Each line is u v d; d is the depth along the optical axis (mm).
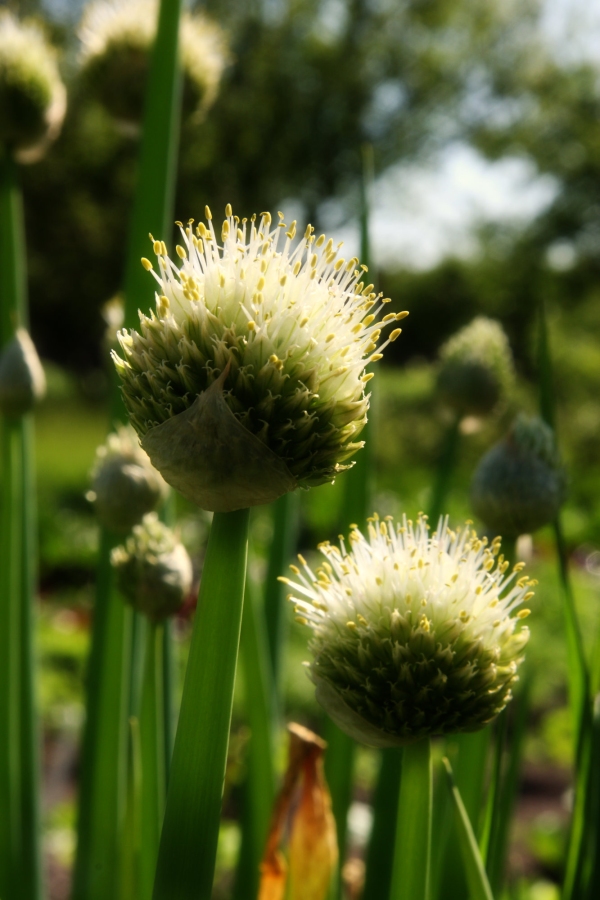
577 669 455
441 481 674
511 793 473
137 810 458
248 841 535
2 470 550
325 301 358
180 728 356
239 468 341
